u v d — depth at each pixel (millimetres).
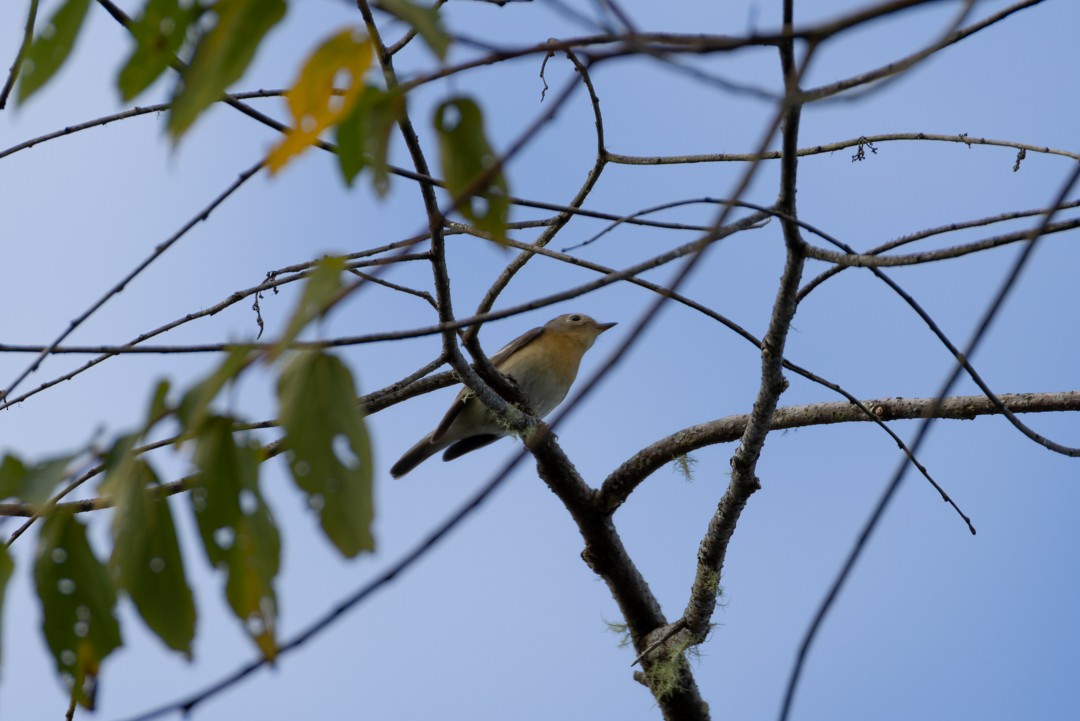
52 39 3219
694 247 4305
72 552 3650
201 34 3188
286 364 3729
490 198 3746
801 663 4086
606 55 3127
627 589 10594
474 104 3707
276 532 3615
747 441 8547
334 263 3406
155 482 3598
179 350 4738
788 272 6531
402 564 3408
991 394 6191
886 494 4031
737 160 8711
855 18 2877
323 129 3250
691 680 10133
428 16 2885
